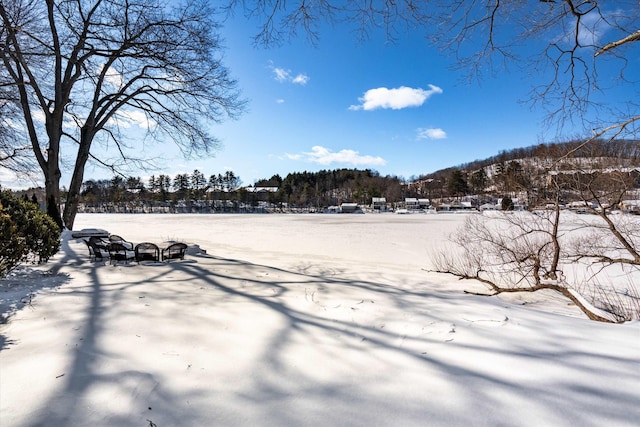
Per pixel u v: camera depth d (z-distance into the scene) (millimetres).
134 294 4160
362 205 106312
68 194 13367
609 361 2340
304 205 103750
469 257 9117
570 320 3357
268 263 10758
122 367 2268
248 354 2553
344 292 4648
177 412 1812
